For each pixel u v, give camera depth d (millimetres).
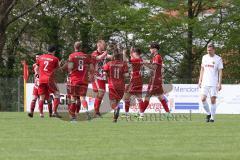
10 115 79812
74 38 180625
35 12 176375
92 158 31422
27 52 181875
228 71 162250
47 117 72000
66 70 69625
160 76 65750
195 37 161000
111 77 63125
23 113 89000
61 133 46250
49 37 180375
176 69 161250
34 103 71875
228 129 50250
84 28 178125
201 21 160750
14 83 116312
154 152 34219
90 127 52406
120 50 65250
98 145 37938
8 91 116250
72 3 178125
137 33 163750
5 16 141000
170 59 163375
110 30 165750
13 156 32312
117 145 37969
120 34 169875
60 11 180500
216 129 50281
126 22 164125
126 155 32656
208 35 161000
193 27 159750
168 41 161750
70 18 180000
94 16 168750
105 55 63812
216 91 63188
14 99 116062
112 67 63125
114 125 54969
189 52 161625
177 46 161125
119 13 164375
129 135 44625
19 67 179125
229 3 160625
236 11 160250
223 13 161750
